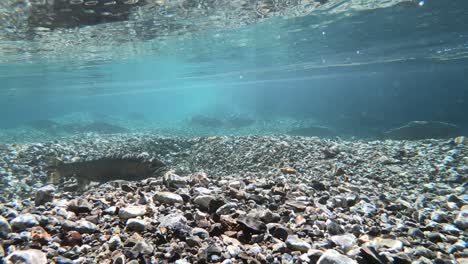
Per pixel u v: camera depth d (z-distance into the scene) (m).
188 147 13.20
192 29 15.55
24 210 3.57
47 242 2.84
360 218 4.21
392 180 7.73
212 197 4.17
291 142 12.12
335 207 4.80
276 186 5.51
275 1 11.62
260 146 11.76
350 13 14.25
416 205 5.43
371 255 2.97
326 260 2.75
